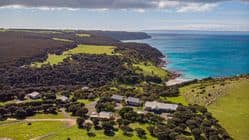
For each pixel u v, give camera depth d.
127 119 126.88
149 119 128.38
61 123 128.75
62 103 155.38
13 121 132.62
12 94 170.25
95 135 114.56
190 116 130.50
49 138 113.69
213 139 111.06
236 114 137.50
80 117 131.62
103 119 124.94
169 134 112.31
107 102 150.88
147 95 168.62
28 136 116.25
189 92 174.75
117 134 114.94
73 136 114.44
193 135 116.06
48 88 197.38
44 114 140.62
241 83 178.75
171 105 145.00
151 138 112.62
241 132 120.38
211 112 140.75
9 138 115.00
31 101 160.25
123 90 182.25
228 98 158.25
